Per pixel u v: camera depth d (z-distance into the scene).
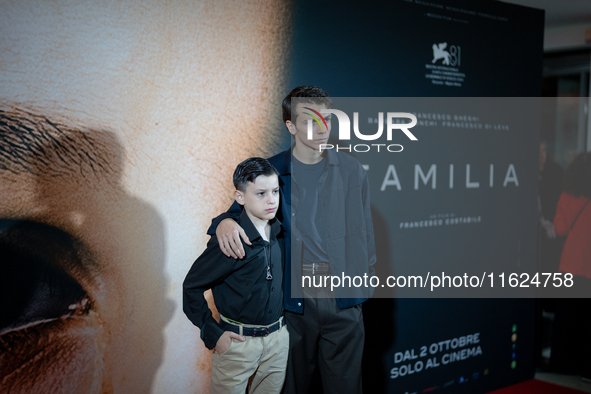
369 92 2.24
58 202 1.68
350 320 1.95
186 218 1.91
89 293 1.77
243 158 1.98
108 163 1.75
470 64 2.55
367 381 2.37
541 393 2.72
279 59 2.01
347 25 2.15
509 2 2.76
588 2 2.91
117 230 1.79
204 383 2.04
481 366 2.75
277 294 1.65
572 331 2.79
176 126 1.85
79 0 1.65
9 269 1.62
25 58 1.59
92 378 1.80
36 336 1.69
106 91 1.72
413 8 2.33
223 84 1.91
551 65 3.83
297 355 1.93
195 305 1.59
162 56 1.80
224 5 1.88
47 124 1.64
